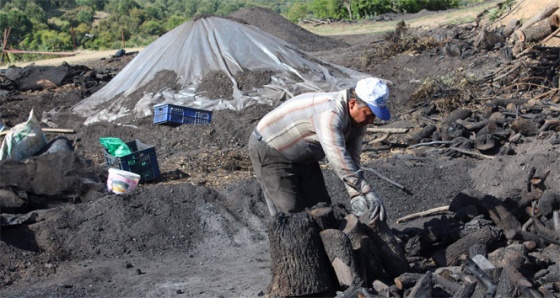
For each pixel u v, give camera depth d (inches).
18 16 2159.2
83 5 3085.6
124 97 560.1
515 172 328.5
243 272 265.9
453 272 215.6
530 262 223.3
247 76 557.6
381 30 1083.9
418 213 312.2
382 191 333.4
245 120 510.3
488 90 536.7
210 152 447.2
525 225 253.4
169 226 312.8
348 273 206.8
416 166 358.0
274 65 568.4
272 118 218.8
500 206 248.7
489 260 221.3
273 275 214.2
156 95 547.2
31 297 244.1
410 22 1096.8
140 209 318.0
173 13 3590.1
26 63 1058.1
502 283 194.1
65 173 339.6
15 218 297.0
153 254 299.3
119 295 244.5
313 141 215.0
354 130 213.6
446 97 526.0
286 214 213.6
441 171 349.7
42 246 292.2
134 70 590.2
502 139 417.1
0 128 523.8
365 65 671.1
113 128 518.3
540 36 589.3
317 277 208.7
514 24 633.0
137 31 2397.9
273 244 210.8
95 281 261.4
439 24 904.3
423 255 245.0
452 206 259.3
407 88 585.3
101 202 317.4
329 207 220.4
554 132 408.5
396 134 472.7
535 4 669.3
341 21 1279.5
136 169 382.3
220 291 240.2
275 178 226.4
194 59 573.0
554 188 309.4
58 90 716.0
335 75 590.9
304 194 234.1
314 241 209.6
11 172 332.2
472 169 349.4
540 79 528.1
